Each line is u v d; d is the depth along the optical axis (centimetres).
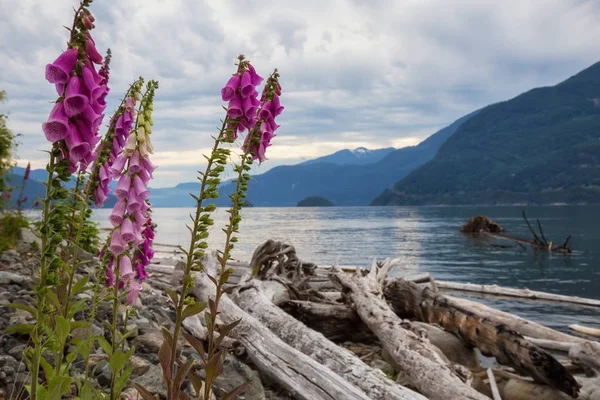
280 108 314
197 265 273
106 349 287
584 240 4859
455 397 584
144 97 274
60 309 250
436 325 1015
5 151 1119
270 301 888
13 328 229
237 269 1516
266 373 648
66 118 208
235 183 308
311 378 571
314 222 10138
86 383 262
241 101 284
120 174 275
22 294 696
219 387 549
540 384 723
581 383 723
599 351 773
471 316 844
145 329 672
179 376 251
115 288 307
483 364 915
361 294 950
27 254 1005
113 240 278
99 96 218
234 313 781
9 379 431
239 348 732
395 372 795
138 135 267
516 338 737
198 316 785
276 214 18438
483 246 4153
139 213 281
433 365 655
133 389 468
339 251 3628
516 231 6406
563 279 2261
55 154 217
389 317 840
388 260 1331
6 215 1113
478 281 2205
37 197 229
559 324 1301
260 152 308
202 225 270
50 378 224
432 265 2816
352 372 599
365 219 12219
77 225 269
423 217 13388
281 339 746
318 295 1154
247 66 285
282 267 1131
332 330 979
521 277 2338
